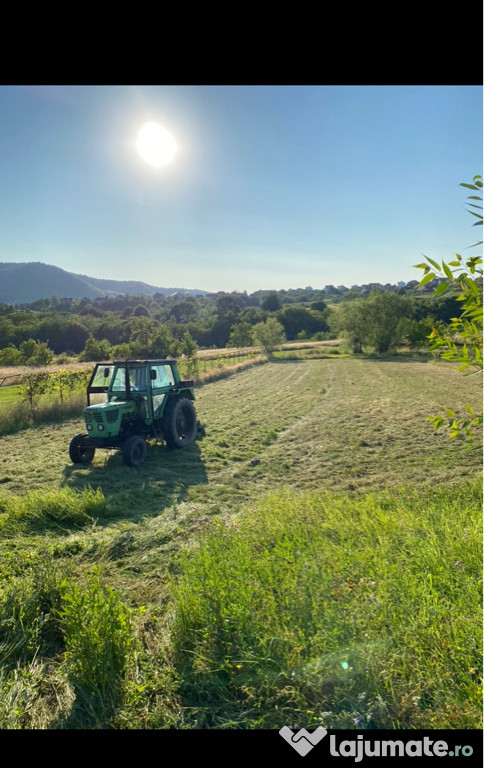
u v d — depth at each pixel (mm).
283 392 20234
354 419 13492
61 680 2840
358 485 7562
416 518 4844
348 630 2789
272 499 6215
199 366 32000
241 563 3621
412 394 18375
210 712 2582
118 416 8766
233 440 11164
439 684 2482
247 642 2857
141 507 6633
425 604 3041
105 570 4484
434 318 42562
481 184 1725
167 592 3898
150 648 3146
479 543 3873
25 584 3764
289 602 3076
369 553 3873
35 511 5918
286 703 2559
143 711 2598
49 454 9930
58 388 15859
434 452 9367
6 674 2938
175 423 9984
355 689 2531
